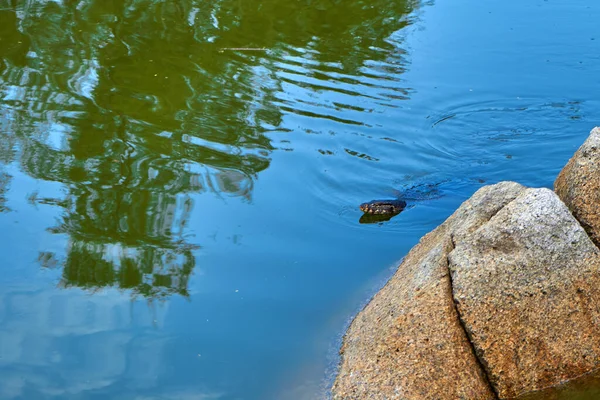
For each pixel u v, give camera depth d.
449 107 12.48
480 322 6.36
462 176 10.66
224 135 11.54
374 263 8.47
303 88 13.05
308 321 7.45
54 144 11.15
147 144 11.23
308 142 11.39
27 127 11.61
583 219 7.04
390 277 8.05
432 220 9.46
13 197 9.70
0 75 13.38
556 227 6.68
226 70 13.61
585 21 15.75
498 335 6.35
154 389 6.56
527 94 12.95
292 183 10.27
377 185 10.35
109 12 16.20
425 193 10.20
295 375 6.71
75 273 8.20
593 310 6.55
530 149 11.47
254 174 10.46
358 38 15.05
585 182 7.09
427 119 12.22
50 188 9.95
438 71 13.72
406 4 16.83
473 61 14.10
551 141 11.66
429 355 6.29
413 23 15.81
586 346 6.48
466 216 7.36
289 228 9.20
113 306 7.68
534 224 6.69
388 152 11.25
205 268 8.32
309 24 15.67
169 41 14.74
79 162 10.64
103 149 11.02
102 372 6.75
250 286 8.02
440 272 6.77
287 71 13.61
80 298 7.80
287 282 8.09
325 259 8.54
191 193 9.91
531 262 6.55
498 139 11.71
